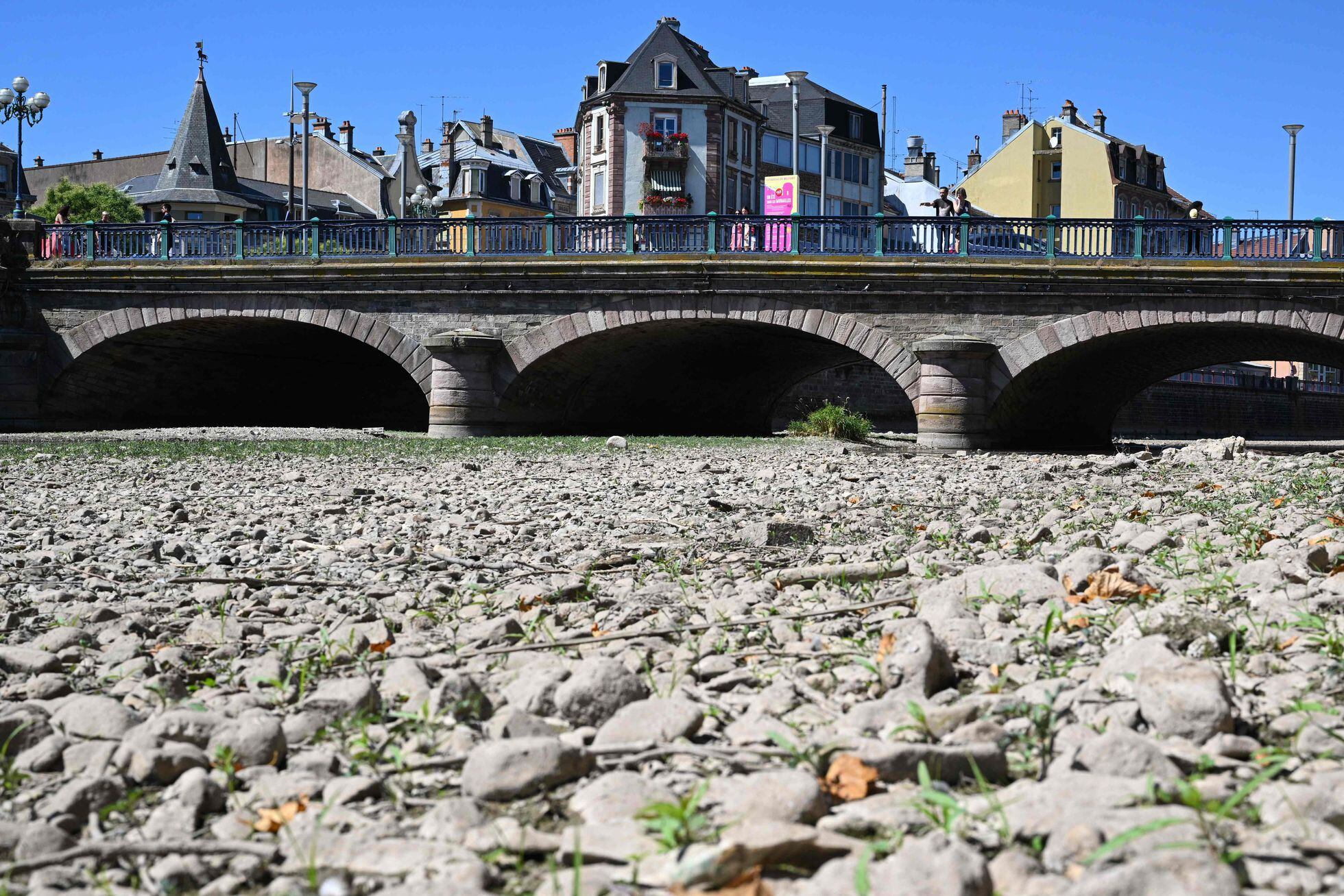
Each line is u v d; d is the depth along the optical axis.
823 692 4.64
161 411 42.44
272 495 16.20
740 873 2.67
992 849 2.92
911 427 66.62
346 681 4.68
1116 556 7.58
